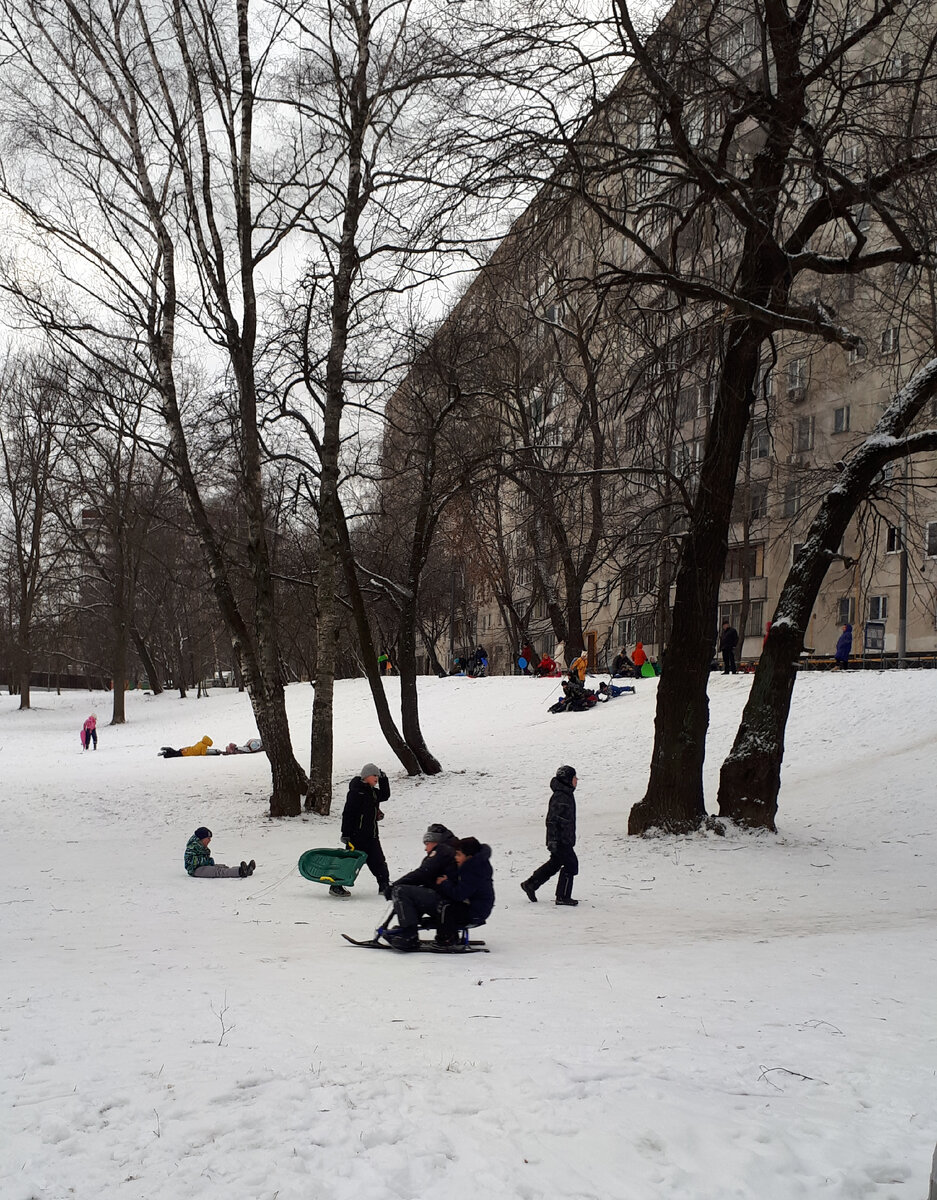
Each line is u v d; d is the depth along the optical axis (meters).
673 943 9.80
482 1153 4.13
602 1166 4.02
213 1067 5.16
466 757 30.84
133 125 21.97
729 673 36.12
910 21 16.56
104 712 62.62
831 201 14.73
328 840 19.12
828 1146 4.23
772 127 14.85
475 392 24.52
